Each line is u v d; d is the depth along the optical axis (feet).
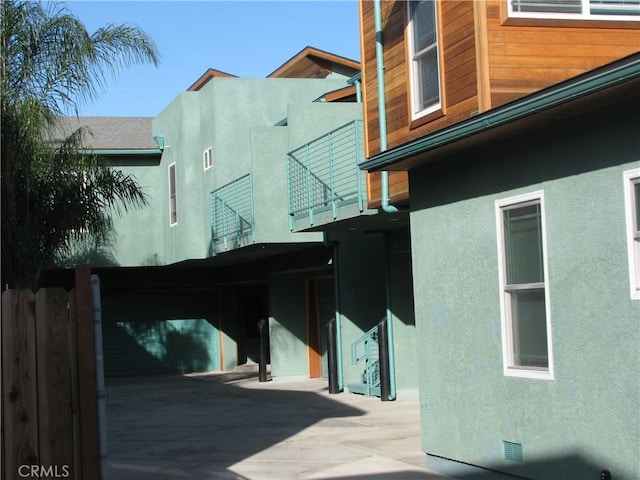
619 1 30.19
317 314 73.92
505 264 28.17
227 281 89.40
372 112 38.14
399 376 53.72
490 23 29.04
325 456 35.78
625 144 23.07
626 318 22.90
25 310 20.83
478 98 29.09
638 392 22.45
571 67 29.50
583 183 24.53
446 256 31.40
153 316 90.22
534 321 27.07
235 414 51.80
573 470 24.73
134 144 85.71
